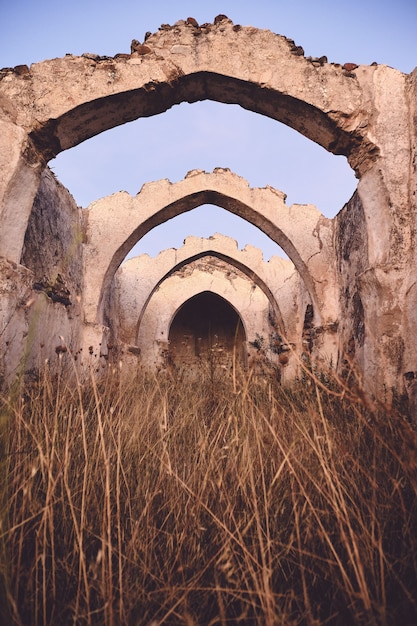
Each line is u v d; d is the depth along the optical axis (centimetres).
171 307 1172
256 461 178
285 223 766
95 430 219
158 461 190
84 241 752
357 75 411
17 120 390
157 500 171
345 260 640
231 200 802
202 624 120
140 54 425
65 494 159
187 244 1039
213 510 159
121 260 788
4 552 115
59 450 185
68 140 428
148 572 126
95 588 120
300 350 834
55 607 121
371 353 370
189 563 135
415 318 338
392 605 122
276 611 120
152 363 1105
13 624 109
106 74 414
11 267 361
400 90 396
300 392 288
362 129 398
